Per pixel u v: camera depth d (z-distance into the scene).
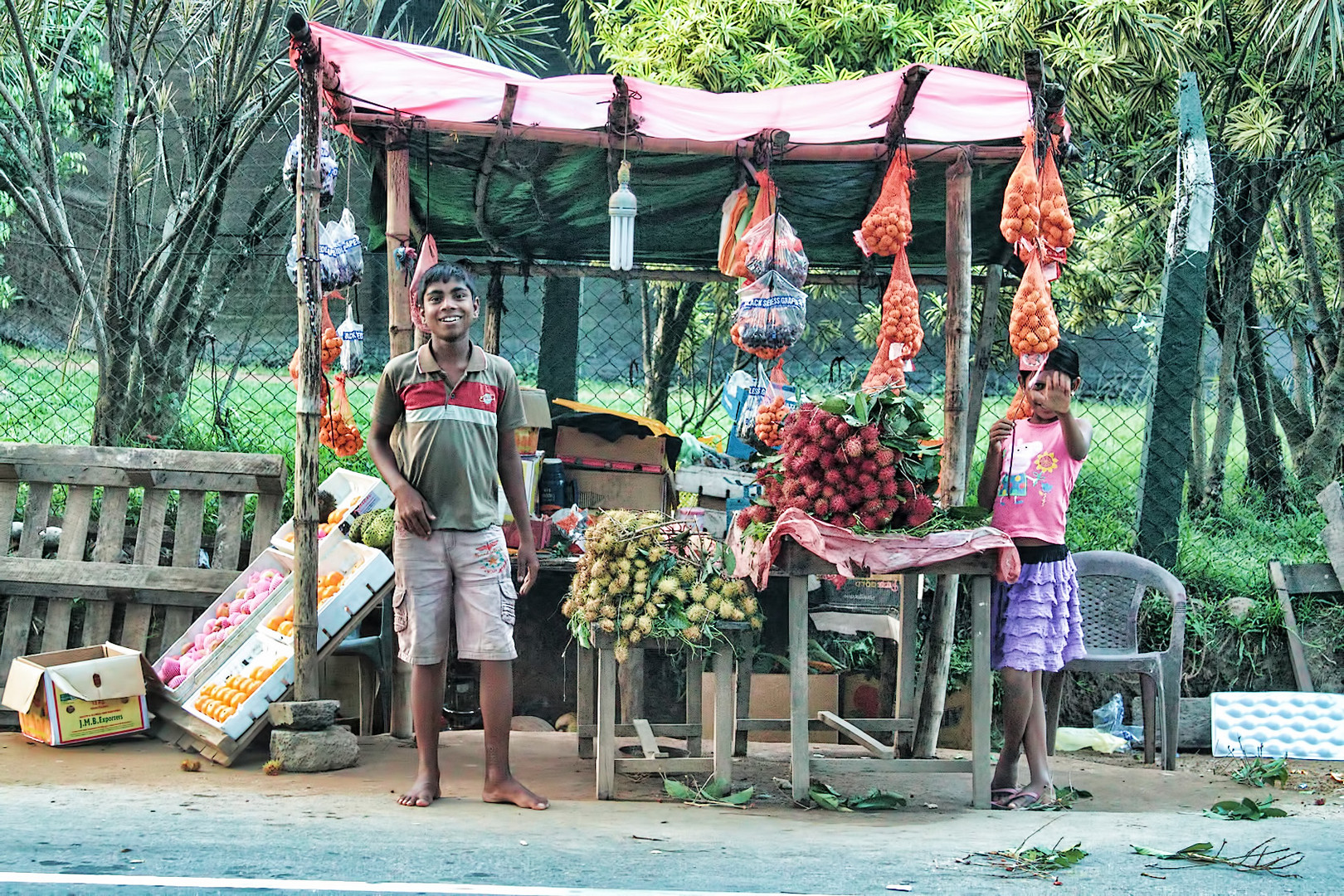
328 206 4.88
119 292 6.12
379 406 3.72
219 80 6.29
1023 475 4.09
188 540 5.25
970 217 4.75
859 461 3.78
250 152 8.12
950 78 4.35
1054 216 4.29
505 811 3.52
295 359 5.02
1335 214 7.25
